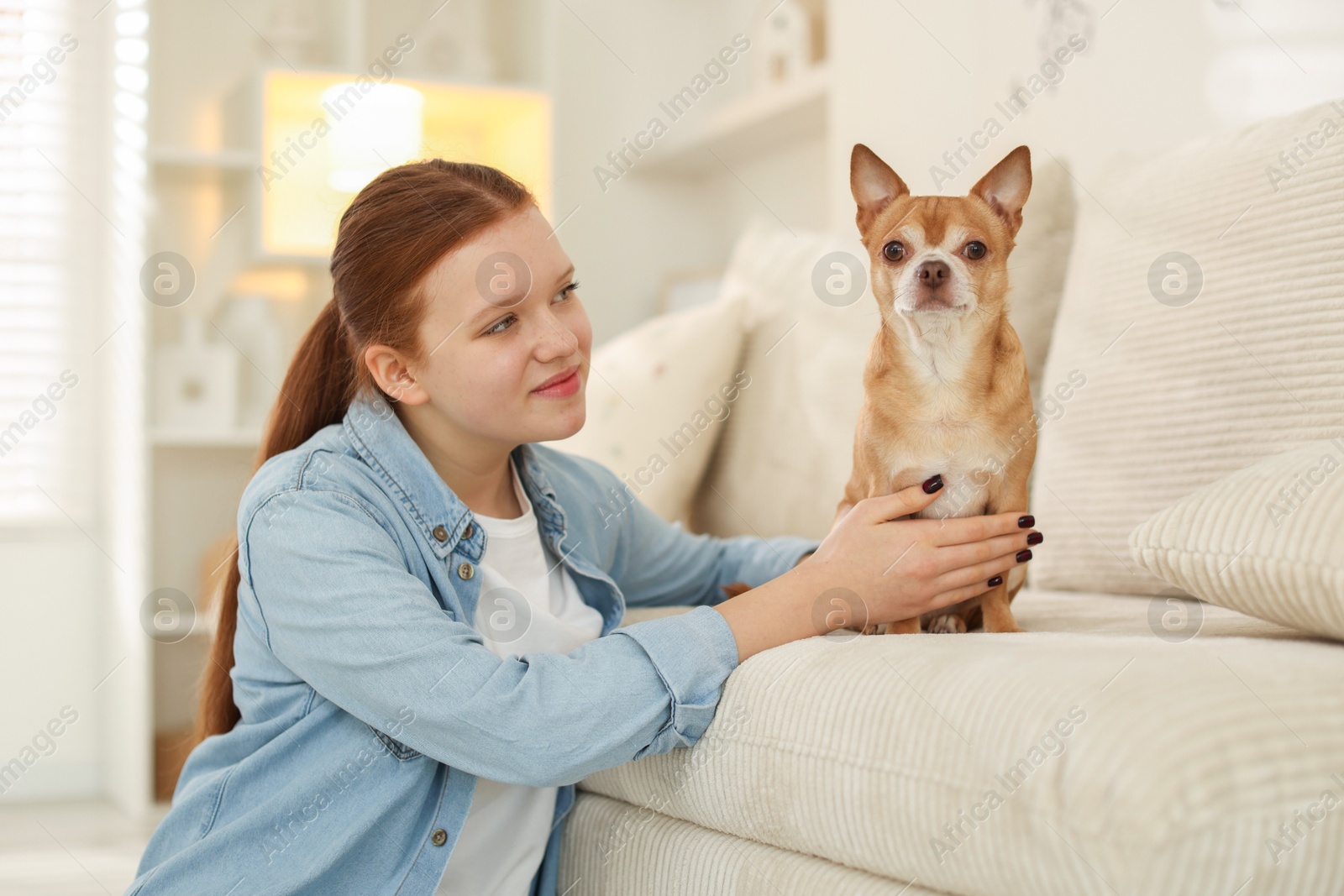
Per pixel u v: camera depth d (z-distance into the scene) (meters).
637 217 3.02
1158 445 1.09
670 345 1.59
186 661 2.55
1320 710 0.61
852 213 2.22
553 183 2.76
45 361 2.60
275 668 0.90
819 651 0.80
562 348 0.91
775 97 2.45
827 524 1.35
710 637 0.84
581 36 2.96
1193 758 0.56
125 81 2.54
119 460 2.50
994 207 0.90
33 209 2.60
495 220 0.90
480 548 0.93
